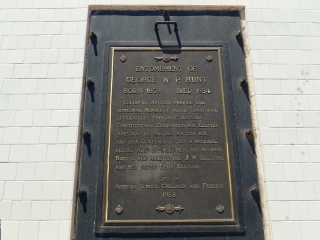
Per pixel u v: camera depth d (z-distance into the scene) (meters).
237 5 1.48
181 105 1.28
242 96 1.32
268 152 1.24
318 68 1.37
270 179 1.20
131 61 1.35
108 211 1.15
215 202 1.17
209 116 1.27
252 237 1.14
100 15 1.46
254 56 1.38
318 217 1.15
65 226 1.13
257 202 1.18
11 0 1.48
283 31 1.43
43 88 1.33
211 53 1.38
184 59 1.36
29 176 1.20
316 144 1.25
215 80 1.33
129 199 1.16
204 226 1.14
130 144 1.23
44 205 1.16
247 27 1.43
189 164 1.21
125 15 1.46
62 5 1.47
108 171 1.20
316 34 1.43
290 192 1.19
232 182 1.19
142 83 1.31
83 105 1.30
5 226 1.13
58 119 1.28
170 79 1.32
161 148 1.23
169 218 1.14
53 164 1.21
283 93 1.33
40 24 1.43
